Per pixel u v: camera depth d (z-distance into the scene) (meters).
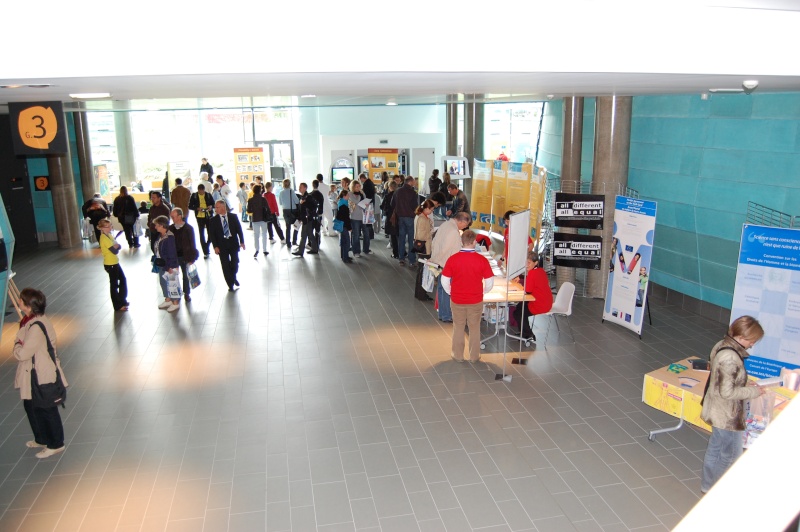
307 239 14.40
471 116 16.97
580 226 9.13
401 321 8.77
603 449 5.34
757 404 4.70
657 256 9.96
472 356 7.23
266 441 5.55
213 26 2.94
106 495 4.78
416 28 3.13
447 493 4.73
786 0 3.56
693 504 4.56
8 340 8.22
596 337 8.06
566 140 10.70
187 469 5.13
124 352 7.72
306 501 4.66
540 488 4.78
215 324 8.73
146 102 7.45
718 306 8.76
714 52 3.60
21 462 5.26
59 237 14.41
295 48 3.02
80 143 15.09
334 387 6.64
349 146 19.92
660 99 9.62
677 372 5.77
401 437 5.58
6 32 2.77
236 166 19.16
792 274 6.08
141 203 16.50
